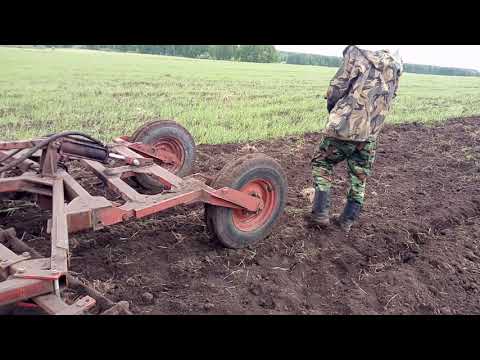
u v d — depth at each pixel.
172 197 4.04
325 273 4.50
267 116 11.38
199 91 15.03
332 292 4.28
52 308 2.72
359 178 5.13
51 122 9.11
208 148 8.37
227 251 4.64
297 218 5.55
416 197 6.61
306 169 7.61
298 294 4.16
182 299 3.86
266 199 4.79
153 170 4.56
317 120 11.29
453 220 5.96
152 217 5.27
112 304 3.18
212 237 4.70
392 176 7.49
